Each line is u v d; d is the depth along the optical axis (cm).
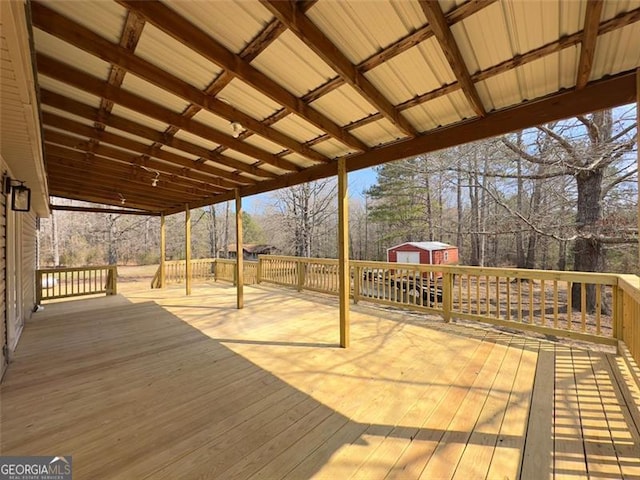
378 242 1825
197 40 184
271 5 156
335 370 294
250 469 165
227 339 392
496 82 219
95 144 389
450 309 452
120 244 2008
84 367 305
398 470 164
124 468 166
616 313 320
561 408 223
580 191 748
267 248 2058
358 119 290
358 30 183
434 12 158
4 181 304
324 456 175
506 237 1282
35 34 188
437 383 265
